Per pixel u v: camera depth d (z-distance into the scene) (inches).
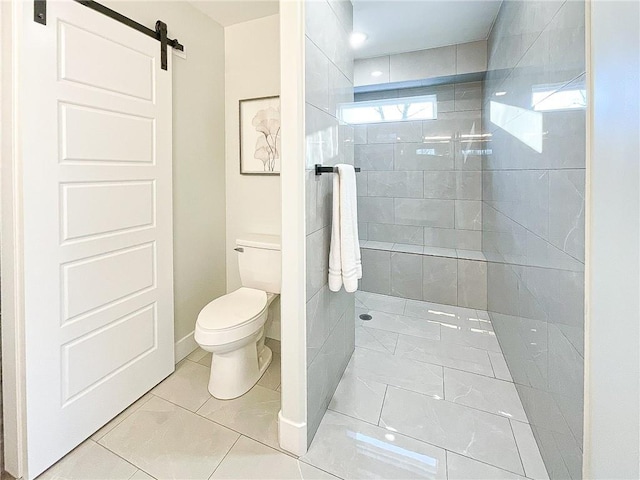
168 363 80.4
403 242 147.3
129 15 68.5
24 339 50.8
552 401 51.9
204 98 91.4
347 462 56.1
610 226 34.9
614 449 35.1
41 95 51.3
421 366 85.7
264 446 59.5
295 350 56.2
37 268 51.9
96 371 62.2
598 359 37.3
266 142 94.2
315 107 59.2
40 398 53.0
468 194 135.3
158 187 75.2
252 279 89.6
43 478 52.8
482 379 79.9
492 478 53.1
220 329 68.4
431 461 56.3
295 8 51.3
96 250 61.6
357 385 77.6
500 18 89.7
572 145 42.9
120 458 56.7
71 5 55.2
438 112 136.3
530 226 63.3
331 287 65.0
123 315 67.7
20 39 48.1
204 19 89.6
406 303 130.3
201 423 65.2
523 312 69.3
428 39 111.7
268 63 92.0
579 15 40.3
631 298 32.1
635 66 30.5
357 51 121.6
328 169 61.2
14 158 49.2
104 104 61.7
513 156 76.6
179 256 86.9
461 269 125.1
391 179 146.9
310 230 58.3
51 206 53.6
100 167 61.6
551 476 52.2
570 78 43.3
